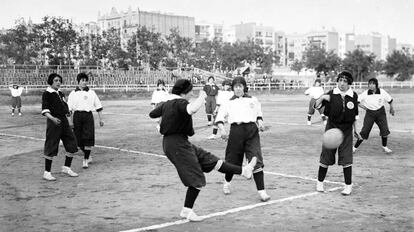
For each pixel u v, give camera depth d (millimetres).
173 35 74438
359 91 58812
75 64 58031
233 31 139625
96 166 10391
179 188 8141
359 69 85000
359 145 12680
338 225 5926
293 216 6348
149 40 65750
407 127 17906
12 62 55375
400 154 11633
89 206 7016
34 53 53625
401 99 41344
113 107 32344
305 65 93188
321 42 142625
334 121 7449
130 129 18172
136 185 8414
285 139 14695
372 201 7113
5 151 12836
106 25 109562
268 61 84625
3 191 8047
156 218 6348
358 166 10000
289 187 8102
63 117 9047
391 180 8602
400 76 88500
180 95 6355
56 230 5871
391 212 6496
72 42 56719
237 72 62594
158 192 7871
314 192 7719
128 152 12359
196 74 61125
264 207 6824
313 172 9422
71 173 9305
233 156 7293
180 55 73250
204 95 6098
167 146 6203
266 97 45969
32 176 9359
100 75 51688
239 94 7254
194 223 6094
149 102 38094
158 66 66125
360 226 5879
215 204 7035
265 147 13000
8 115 25938
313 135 15727
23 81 45750
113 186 8359
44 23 54219
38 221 6266
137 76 54719
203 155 6461
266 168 9891
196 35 123812
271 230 5754
